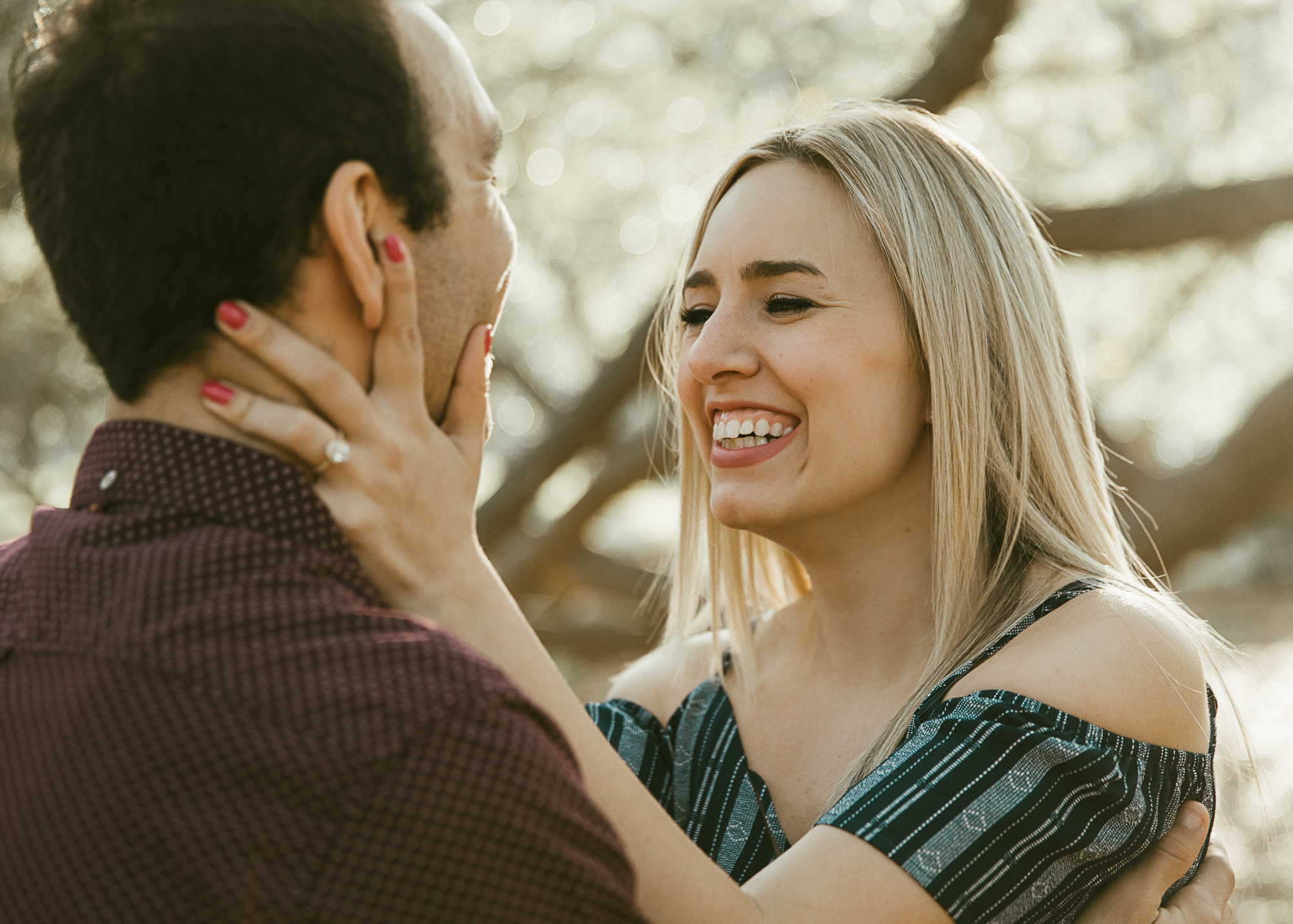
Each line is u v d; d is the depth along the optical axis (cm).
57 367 536
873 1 529
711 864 110
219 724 84
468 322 111
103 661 87
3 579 102
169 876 83
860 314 145
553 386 652
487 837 85
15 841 88
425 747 84
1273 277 558
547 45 561
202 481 94
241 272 95
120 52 94
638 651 621
